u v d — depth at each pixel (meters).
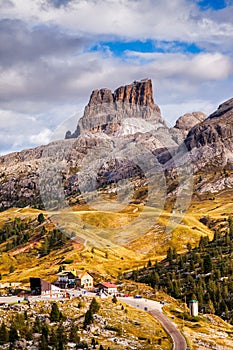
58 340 137.25
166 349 148.62
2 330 138.25
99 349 136.62
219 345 166.12
